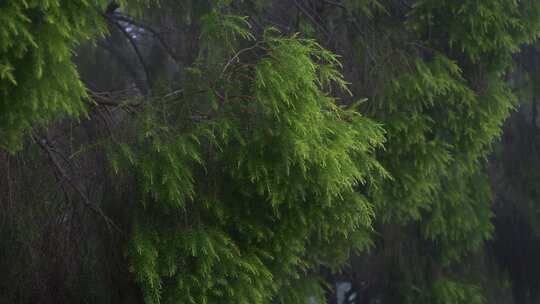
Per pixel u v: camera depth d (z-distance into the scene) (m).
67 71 3.98
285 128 4.81
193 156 4.91
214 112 5.22
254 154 5.07
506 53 7.09
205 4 6.59
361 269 9.18
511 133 10.04
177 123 5.20
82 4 4.12
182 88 5.44
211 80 5.27
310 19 6.89
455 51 7.22
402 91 6.79
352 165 5.04
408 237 8.88
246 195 5.37
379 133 5.40
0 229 5.16
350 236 6.56
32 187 5.22
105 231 5.40
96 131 5.32
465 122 7.06
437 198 7.82
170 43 7.20
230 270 5.23
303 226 5.60
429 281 8.90
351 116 5.33
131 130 5.18
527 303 10.52
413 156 6.99
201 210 5.41
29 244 5.24
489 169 9.91
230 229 5.56
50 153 5.19
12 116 3.91
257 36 6.45
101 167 5.33
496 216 10.34
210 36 5.34
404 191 7.03
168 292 5.21
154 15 6.96
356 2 6.79
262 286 5.39
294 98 4.75
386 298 9.12
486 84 7.18
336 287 10.27
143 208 5.30
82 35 4.15
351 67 6.91
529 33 7.12
